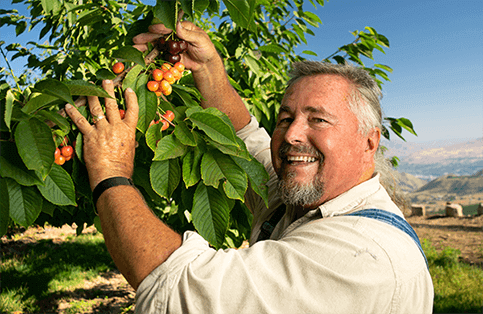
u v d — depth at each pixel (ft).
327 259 3.17
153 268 3.26
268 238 5.06
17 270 20.68
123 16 8.77
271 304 3.02
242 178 4.09
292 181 4.17
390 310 3.19
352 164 4.15
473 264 24.77
